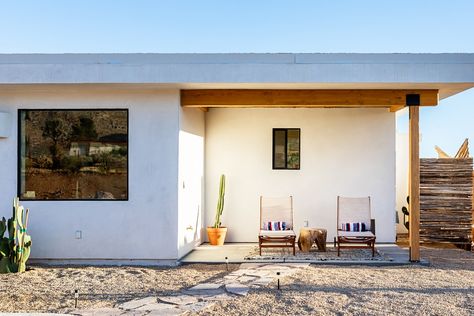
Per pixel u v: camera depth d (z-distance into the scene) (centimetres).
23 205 965
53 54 948
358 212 1082
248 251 1080
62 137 969
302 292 727
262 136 1216
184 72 887
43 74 887
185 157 1011
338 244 1016
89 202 959
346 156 1203
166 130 955
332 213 1203
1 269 876
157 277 838
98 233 959
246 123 1219
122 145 962
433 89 944
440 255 1084
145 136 956
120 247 956
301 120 1210
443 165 1204
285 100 959
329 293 721
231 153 1218
